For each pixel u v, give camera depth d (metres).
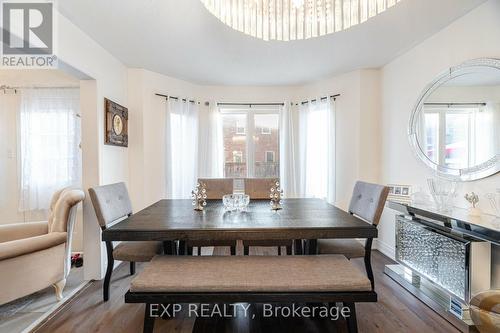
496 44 1.87
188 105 3.74
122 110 3.02
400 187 2.69
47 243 2.02
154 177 3.42
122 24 2.21
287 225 1.60
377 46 2.66
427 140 2.47
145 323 1.41
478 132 1.98
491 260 1.83
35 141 3.04
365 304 2.05
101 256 2.52
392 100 3.04
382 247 3.20
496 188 1.87
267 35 2.01
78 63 2.27
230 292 1.36
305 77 3.60
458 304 1.82
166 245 1.94
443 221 1.90
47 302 2.09
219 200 2.75
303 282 1.38
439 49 2.36
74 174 3.06
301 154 3.85
